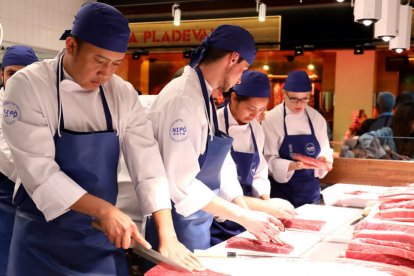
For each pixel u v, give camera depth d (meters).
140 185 1.98
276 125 3.76
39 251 1.85
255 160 3.18
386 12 2.88
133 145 1.99
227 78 2.33
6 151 2.74
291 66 8.65
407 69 8.39
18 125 1.77
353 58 8.45
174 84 2.30
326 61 8.55
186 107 2.20
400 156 3.86
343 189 3.54
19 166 1.78
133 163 2.00
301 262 1.89
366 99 8.44
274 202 2.71
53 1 7.21
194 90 2.26
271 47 7.61
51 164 1.76
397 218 2.23
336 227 2.66
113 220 1.66
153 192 1.95
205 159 2.33
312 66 8.61
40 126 1.78
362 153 3.96
